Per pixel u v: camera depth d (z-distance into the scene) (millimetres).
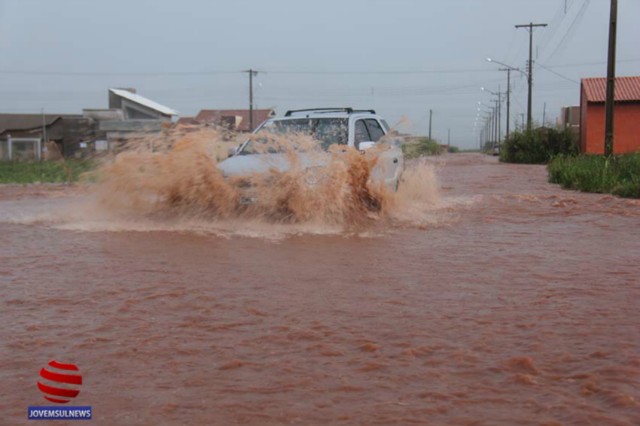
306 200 11273
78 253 8773
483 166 40375
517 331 5352
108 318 5789
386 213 12469
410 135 15008
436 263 8094
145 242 9594
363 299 6395
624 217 12570
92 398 4156
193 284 7000
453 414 3881
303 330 5422
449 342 5105
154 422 3824
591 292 6586
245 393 4215
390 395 4164
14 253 8805
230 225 11188
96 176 12672
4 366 4691
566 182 19953
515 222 11938
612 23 26516
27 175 29312
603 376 4367
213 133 12055
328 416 3879
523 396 4113
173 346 5078
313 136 12539
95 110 52281
